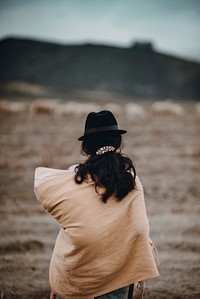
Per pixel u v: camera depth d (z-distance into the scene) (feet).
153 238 26.89
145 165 47.44
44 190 10.77
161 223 29.78
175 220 30.45
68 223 10.53
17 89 493.36
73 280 10.57
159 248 25.17
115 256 10.39
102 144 10.78
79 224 10.39
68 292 10.66
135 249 10.41
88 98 472.44
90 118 10.85
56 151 56.49
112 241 10.38
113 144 10.82
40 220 30.45
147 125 95.09
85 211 10.43
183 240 26.27
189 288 19.75
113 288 10.50
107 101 417.69
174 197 36.11
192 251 24.84
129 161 10.82
